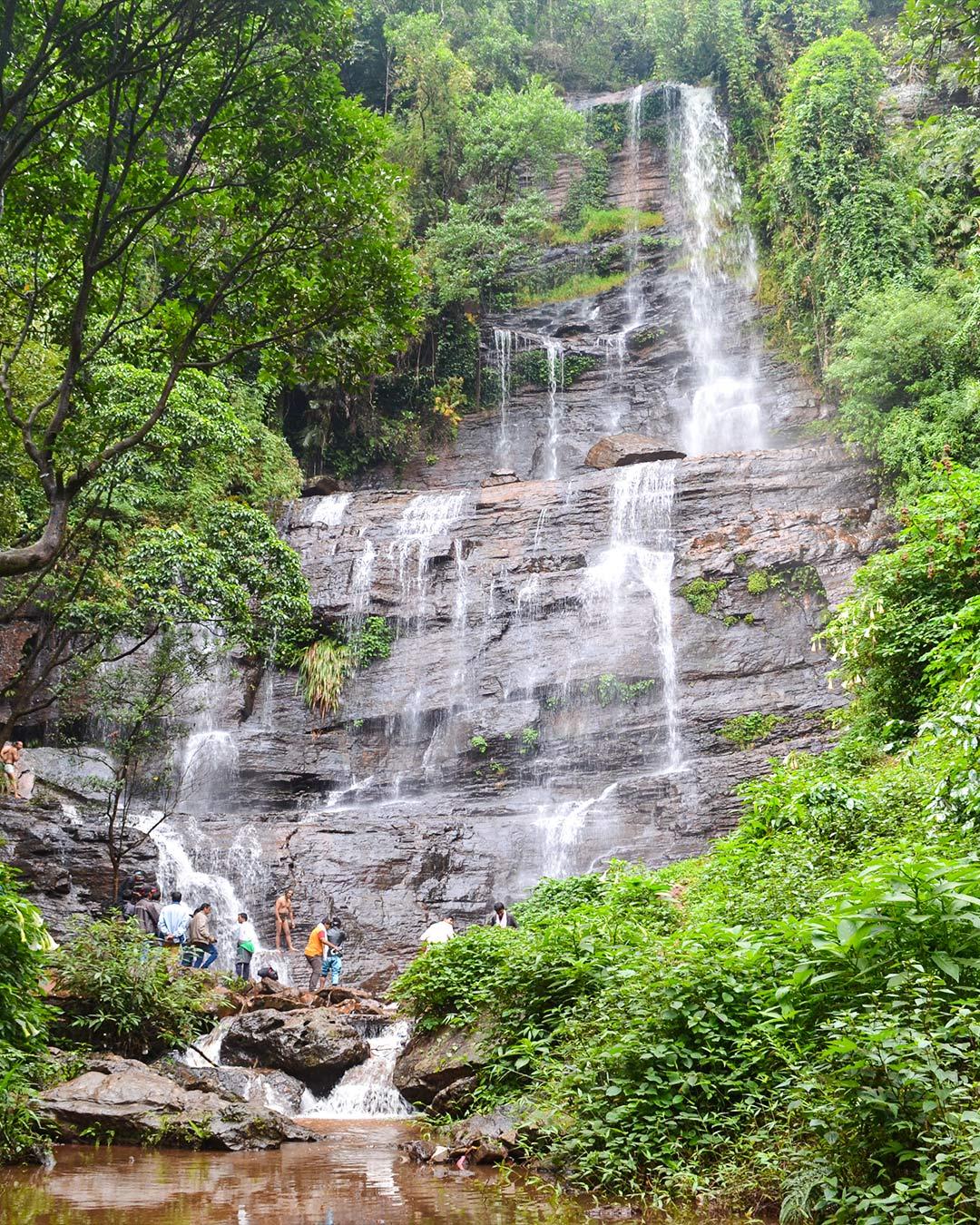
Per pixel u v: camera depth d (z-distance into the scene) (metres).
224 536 20.64
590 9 52.59
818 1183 4.42
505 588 28.89
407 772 27.00
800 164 33.41
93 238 8.42
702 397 36.78
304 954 19.33
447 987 9.79
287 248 9.82
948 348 26.16
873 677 14.76
